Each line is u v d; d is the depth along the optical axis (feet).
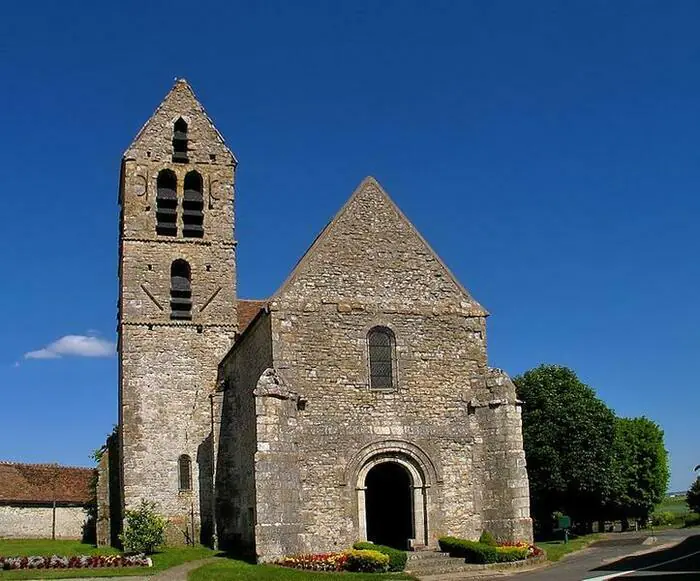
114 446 127.95
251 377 100.07
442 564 81.41
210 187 131.23
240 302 141.38
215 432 111.75
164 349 123.13
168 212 128.67
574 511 146.00
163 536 114.73
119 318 129.39
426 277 97.86
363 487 89.25
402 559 78.95
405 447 91.45
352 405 91.20
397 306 95.61
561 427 140.97
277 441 85.46
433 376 94.73
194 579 74.84
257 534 82.79
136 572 85.05
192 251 127.85
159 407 120.88
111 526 125.08
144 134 130.00
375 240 97.30
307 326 91.76
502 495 91.35
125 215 126.31
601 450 141.79
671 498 334.85
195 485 118.73
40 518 169.07
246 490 100.27
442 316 96.84
